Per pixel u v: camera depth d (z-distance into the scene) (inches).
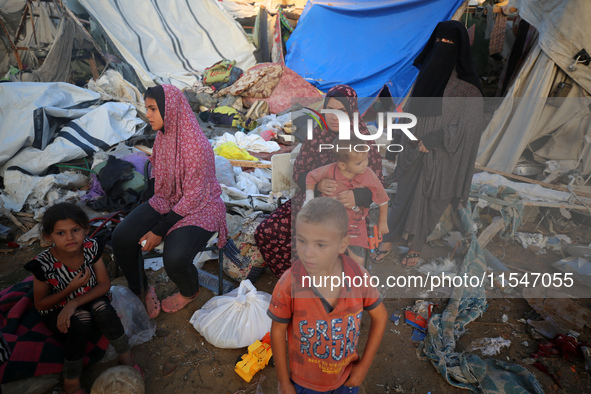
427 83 99.2
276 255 97.1
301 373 56.1
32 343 73.4
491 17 242.4
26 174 141.3
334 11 278.7
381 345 87.8
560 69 144.2
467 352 86.6
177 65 295.1
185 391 76.6
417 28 230.7
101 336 80.2
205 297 101.4
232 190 133.1
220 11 318.0
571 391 78.2
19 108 151.8
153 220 92.0
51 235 68.7
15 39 267.7
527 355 86.3
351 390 58.3
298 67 287.4
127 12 290.2
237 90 251.4
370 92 224.2
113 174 129.9
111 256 110.3
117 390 67.8
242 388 77.7
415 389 78.5
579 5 134.5
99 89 193.2
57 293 72.6
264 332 85.4
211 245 105.3
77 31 263.6
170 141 88.3
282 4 360.8
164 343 87.5
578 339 88.8
